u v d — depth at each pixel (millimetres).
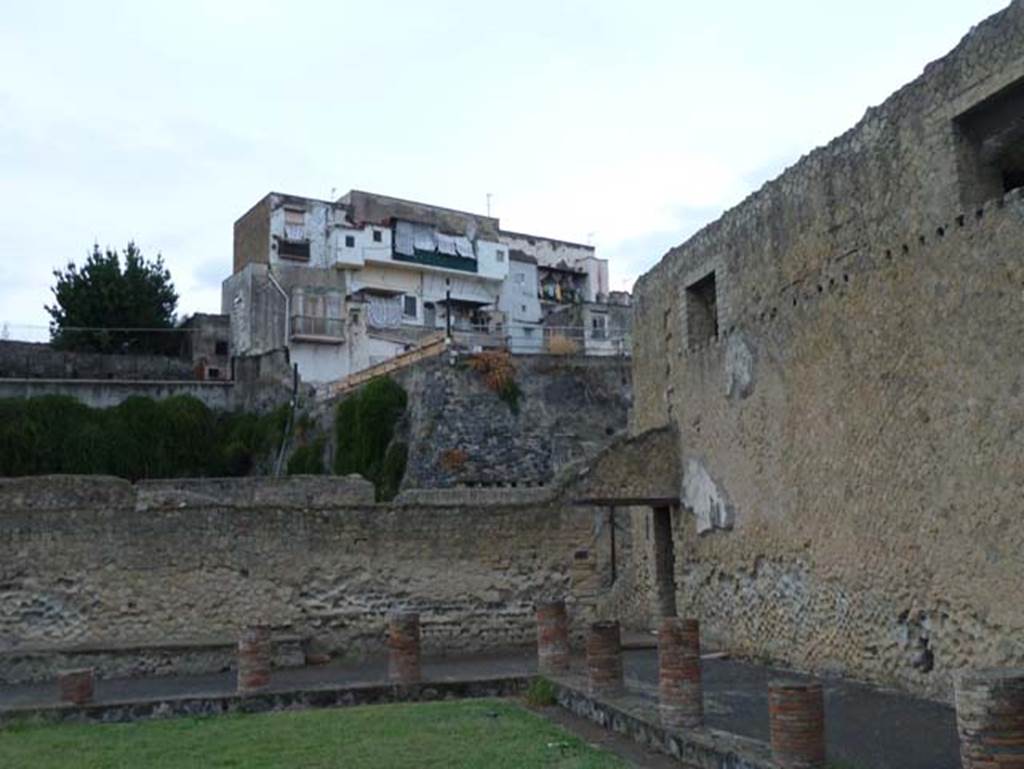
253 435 36781
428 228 49625
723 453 14727
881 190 11203
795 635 12797
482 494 22047
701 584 15398
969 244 9844
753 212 13906
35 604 15688
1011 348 9305
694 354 15695
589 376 30297
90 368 40875
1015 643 9188
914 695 10492
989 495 9523
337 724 10523
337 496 22797
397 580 16844
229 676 14680
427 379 29203
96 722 11266
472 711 11234
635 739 9477
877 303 11211
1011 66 9430
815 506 12344
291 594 16422
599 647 10984
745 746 8094
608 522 18875
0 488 18641
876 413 11188
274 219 46594
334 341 41344
